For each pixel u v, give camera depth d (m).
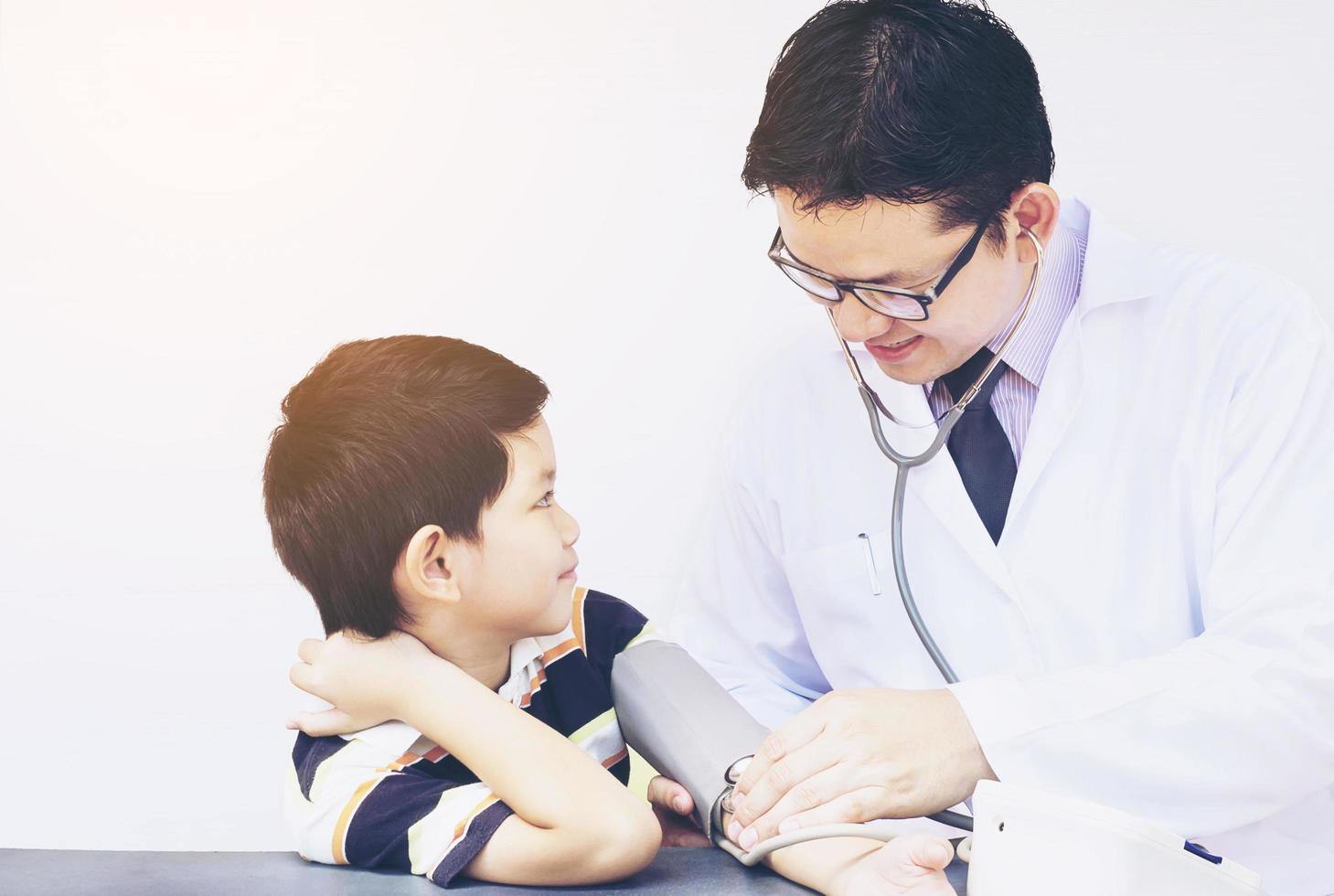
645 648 1.01
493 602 0.88
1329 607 0.90
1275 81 1.50
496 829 0.79
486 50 1.64
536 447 0.90
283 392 1.67
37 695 1.67
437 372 0.89
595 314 1.62
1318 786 0.90
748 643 1.27
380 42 1.65
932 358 0.98
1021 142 0.87
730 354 1.61
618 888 0.78
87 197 1.68
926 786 0.85
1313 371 1.00
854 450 1.16
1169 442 1.05
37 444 1.68
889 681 1.14
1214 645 0.92
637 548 1.61
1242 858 0.98
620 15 1.62
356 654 0.88
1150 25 1.51
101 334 1.68
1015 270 0.96
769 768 0.85
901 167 0.82
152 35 1.67
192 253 1.67
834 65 0.83
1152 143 1.52
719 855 0.88
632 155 1.62
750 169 0.88
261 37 1.66
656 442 1.61
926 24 0.84
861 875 0.75
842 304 0.92
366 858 0.82
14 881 0.78
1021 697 0.87
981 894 0.65
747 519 1.24
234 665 1.67
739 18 1.60
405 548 0.86
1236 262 1.11
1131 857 0.61
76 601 1.67
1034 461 1.07
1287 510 0.96
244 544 1.67
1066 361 1.08
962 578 1.10
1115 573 1.05
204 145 1.67
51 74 1.67
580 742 0.96
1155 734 0.86
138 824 1.66
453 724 0.83
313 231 1.66
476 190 1.64
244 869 0.82
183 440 1.67
